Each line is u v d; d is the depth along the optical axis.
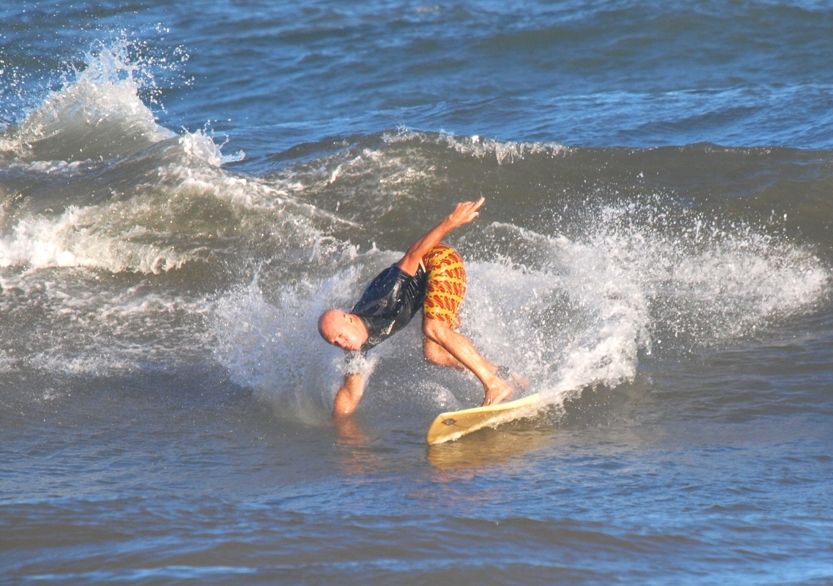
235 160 49.38
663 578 17.77
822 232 40.88
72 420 27.75
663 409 27.94
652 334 33.47
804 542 19.31
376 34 79.50
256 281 37.94
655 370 30.73
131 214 41.53
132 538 19.33
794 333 33.44
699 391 29.11
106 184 43.69
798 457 24.20
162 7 87.44
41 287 37.66
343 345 27.06
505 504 21.25
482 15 81.62
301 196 43.84
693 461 24.11
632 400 28.64
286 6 88.06
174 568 18.00
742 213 42.16
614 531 19.69
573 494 21.91
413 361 31.19
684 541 19.30
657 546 19.06
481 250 39.72
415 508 21.02
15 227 41.00
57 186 43.94
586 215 42.47
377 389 29.64
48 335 33.88
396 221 42.25
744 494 21.89
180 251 39.91
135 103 53.09
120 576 17.72
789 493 21.97
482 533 19.56
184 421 27.77
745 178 44.47
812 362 30.91
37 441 26.23
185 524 20.00
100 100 52.84
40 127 51.09
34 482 23.16
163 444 26.09
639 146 50.00
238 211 41.81
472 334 32.44
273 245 40.50
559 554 18.69
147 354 32.56
